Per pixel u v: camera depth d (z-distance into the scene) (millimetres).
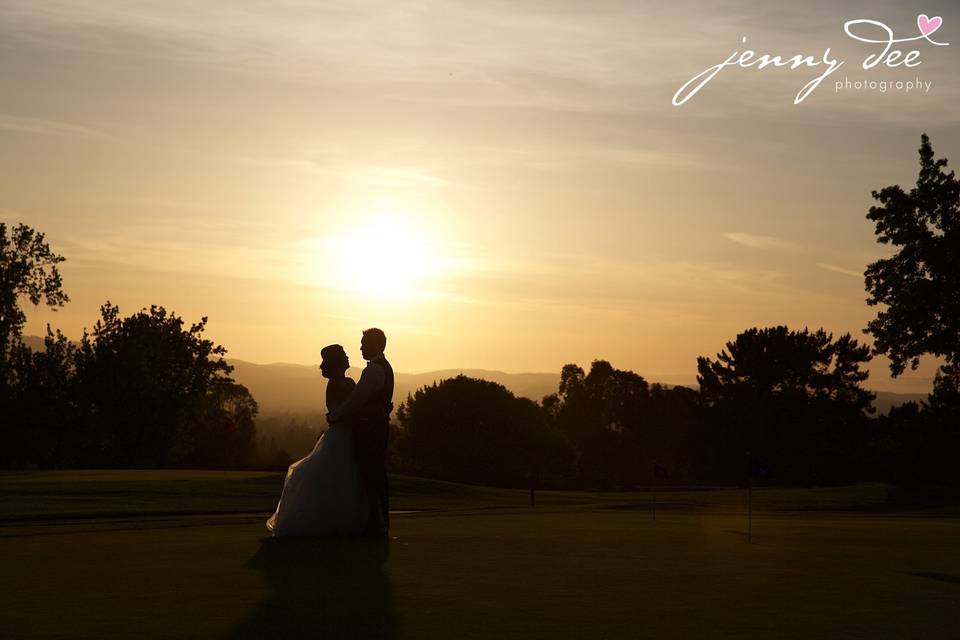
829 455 102188
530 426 106750
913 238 57000
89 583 7359
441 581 7527
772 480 108562
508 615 6105
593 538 11289
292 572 7980
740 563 8812
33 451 82438
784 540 11273
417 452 104375
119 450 86250
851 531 13047
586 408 175000
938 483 63250
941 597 6852
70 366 85750
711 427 117812
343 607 6355
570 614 6145
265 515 19297
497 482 82750
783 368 115188
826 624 5844
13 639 5363
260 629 5625
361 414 10852
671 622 5891
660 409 154125
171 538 10883
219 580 7520
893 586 7355
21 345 81812
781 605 6516
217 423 99438
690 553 9648
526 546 10234
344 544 10133
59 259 78312
